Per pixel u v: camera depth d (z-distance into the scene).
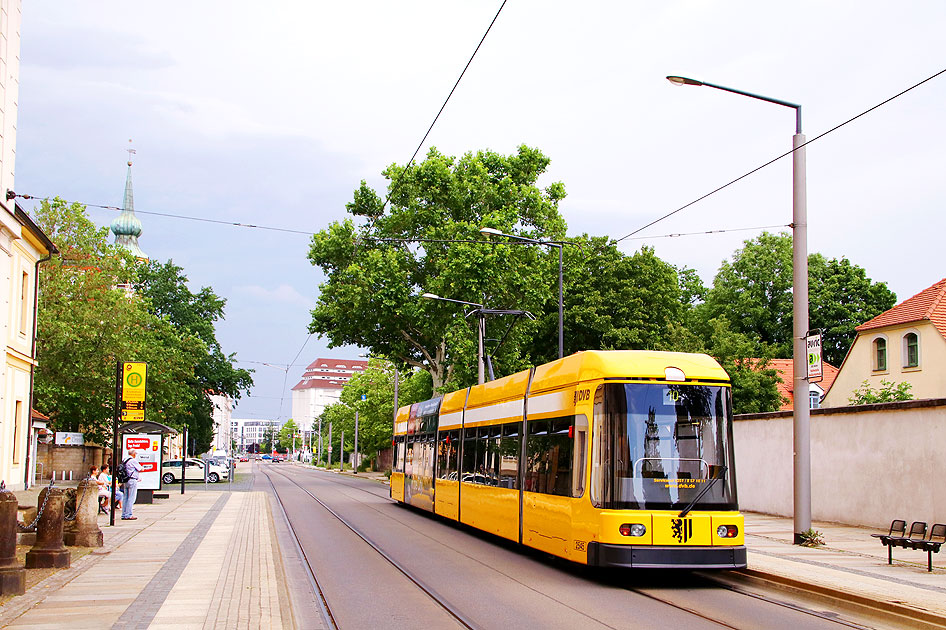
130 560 14.70
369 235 45.72
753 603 11.31
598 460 13.17
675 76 16.95
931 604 10.25
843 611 10.73
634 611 10.66
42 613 9.72
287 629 8.92
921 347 35.91
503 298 43.47
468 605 11.09
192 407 66.88
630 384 13.27
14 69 27.47
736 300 67.81
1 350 29.14
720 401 13.47
